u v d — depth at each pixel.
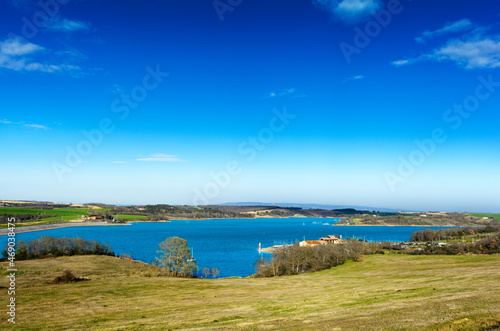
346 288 45.00
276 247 197.62
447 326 16.66
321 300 34.59
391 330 17.39
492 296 24.72
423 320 18.92
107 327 27.73
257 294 45.91
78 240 117.62
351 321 21.23
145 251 169.62
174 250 85.12
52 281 58.66
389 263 85.69
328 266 93.50
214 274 98.19
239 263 140.50
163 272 83.19
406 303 26.78
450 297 27.08
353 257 100.75
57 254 105.25
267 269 94.88
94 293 48.41
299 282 60.25
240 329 22.50
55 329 28.08
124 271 82.81
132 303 41.16
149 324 27.81
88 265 86.19
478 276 41.47
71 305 39.81
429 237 190.38
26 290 50.19
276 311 29.97
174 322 27.91
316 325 21.09
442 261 77.12
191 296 46.16
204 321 27.27
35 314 34.72
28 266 77.38
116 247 187.12
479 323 16.34
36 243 104.69
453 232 193.12
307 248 105.31
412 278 49.56
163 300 43.22
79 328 28.00
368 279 56.03
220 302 39.69
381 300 30.34
